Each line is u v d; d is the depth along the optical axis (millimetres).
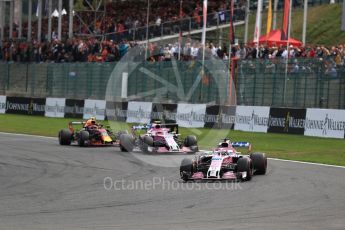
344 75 84375
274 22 122875
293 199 39688
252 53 102438
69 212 35938
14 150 70125
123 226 31859
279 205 37625
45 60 140125
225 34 138875
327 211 35625
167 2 148750
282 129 88188
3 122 113188
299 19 143875
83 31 158625
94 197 41094
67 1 181750
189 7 145000
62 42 138250
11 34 173000
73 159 62031
